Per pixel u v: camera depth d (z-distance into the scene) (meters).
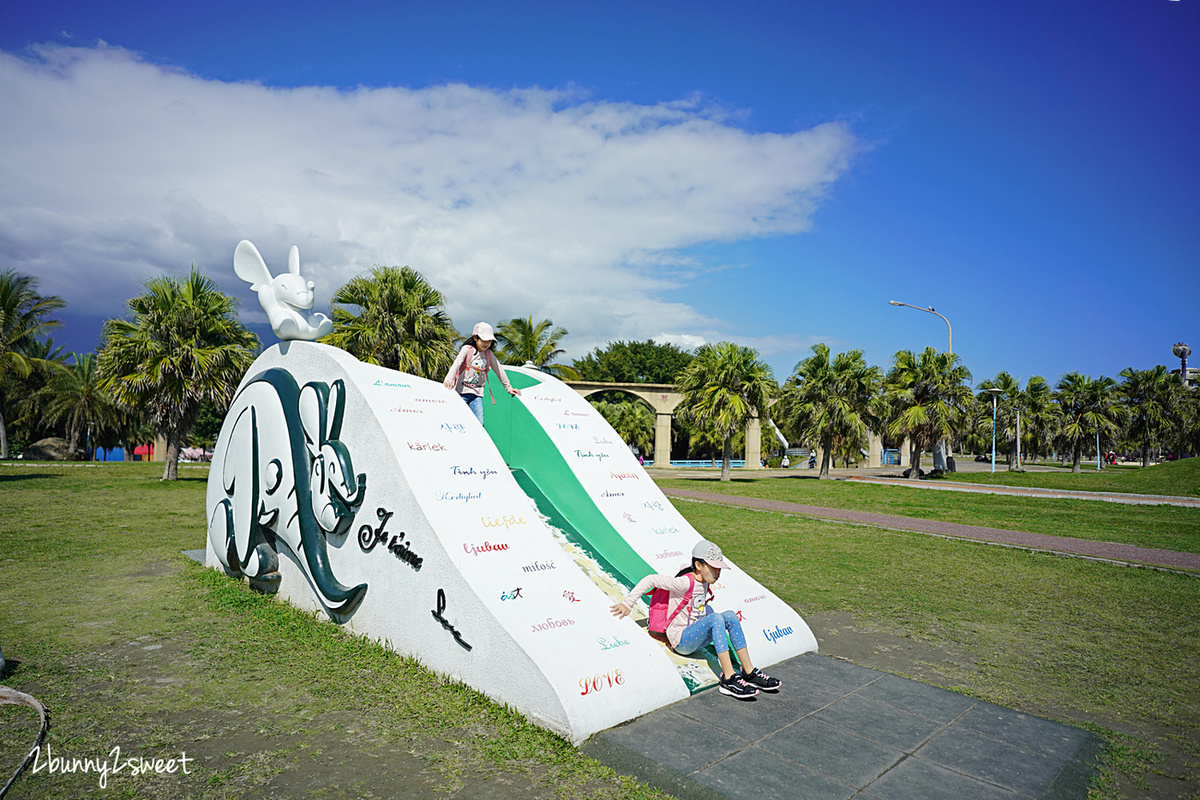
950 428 33.84
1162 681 6.04
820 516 17.72
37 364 38.22
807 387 33.00
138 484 21.41
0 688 5.09
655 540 7.46
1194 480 27.72
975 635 7.34
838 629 7.47
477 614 5.18
